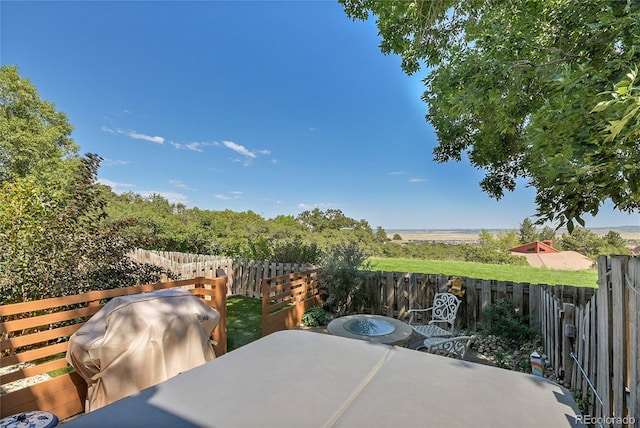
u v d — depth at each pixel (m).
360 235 15.59
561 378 3.28
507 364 3.83
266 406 1.04
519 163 5.05
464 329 5.26
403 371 1.32
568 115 1.81
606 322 2.01
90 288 3.78
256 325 5.35
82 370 2.50
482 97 2.76
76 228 3.97
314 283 6.11
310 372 1.31
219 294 3.88
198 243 11.52
